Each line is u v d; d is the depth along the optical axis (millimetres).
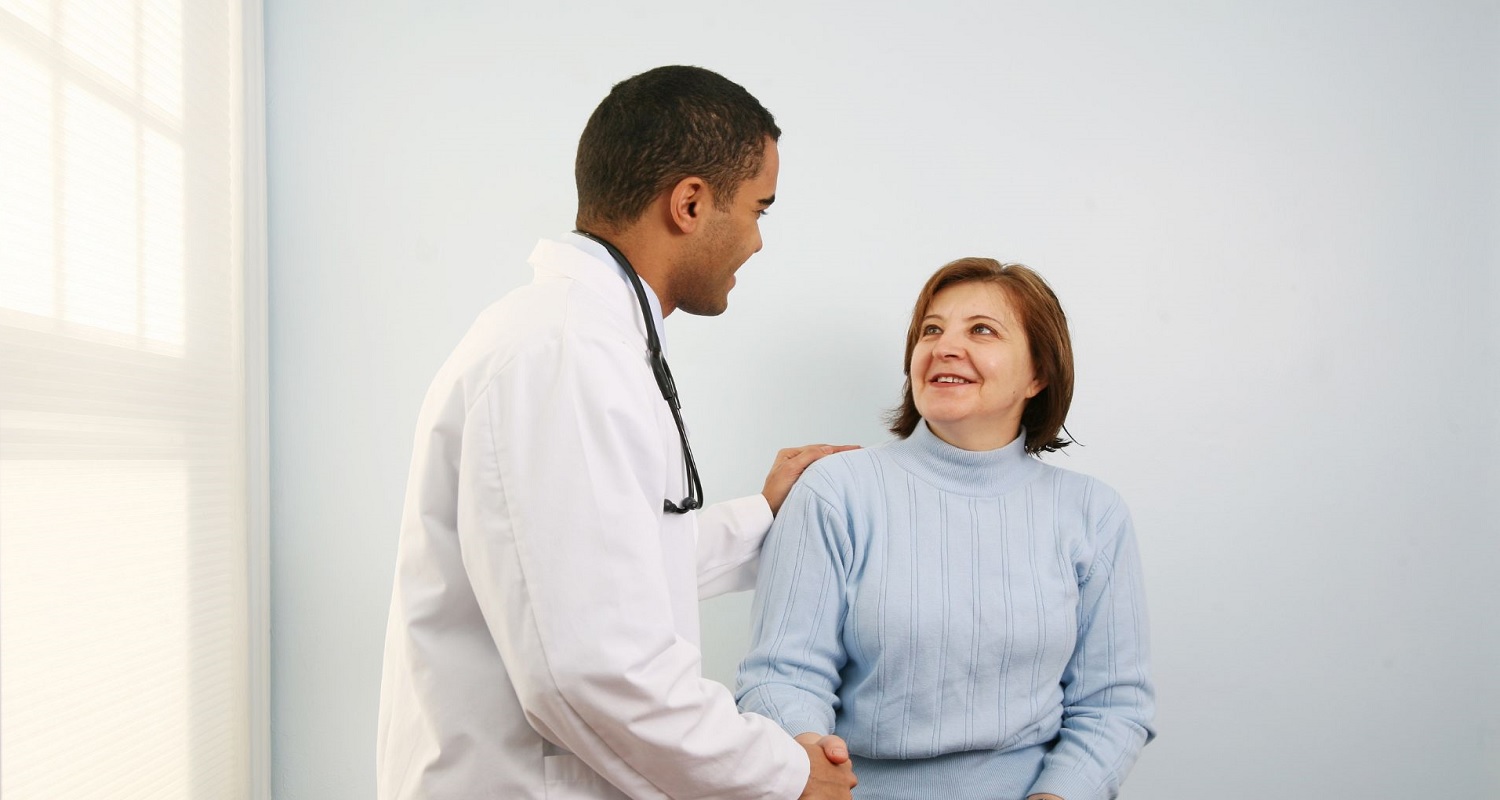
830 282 1795
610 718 848
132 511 1378
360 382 1701
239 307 1632
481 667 936
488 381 897
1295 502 1887
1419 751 1902
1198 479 1863
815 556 1439
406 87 1724
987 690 1407
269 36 1700
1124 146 1870
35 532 1188
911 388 1582
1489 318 1925
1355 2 1919
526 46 1749
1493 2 1929
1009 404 1482
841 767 1064
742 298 1777
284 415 1690
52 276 1222
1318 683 1881
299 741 1684
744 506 1521
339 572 1689
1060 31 1863
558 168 1740
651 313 1048
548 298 973
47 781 1198
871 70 1818
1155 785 1841
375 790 1689
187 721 1497
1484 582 1914
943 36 1835
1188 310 1874
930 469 1503
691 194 1041
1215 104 1896
